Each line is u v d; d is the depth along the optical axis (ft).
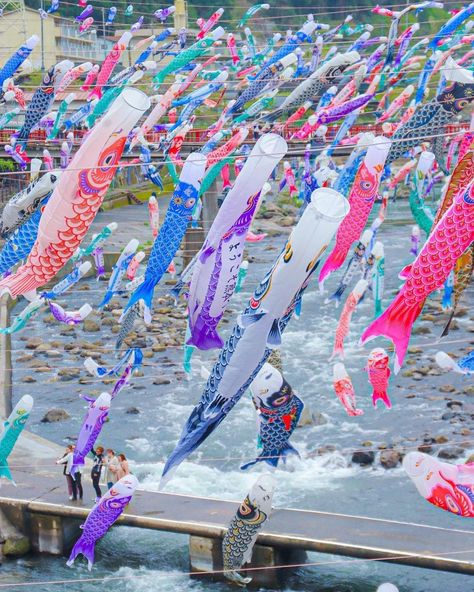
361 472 89.61
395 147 63.00
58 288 62.28
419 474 47.88
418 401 106.73
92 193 46.75
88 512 73.61
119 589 70.54
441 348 123.65
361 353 123.85
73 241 47.73
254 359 45.62
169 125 102.99
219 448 96.48
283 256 44.09
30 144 125.18
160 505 74.64
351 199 54.75
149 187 248.93
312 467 90.94
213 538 70.33
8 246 51.67
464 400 106.32
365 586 69.46
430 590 68.39
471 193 44.52
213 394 46.44
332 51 115.34
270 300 44.60
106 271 172.96
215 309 50.03
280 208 229.86
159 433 101.86
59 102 127.54
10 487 78.64
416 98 95.71
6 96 74.49
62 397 114.01
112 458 75.00
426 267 45.57
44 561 74.79
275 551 68.95
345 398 58.85
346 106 93.25
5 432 56.29
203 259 49.03
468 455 91.66
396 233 191.83
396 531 68.69
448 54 93.66
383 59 119.75
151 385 116.67
